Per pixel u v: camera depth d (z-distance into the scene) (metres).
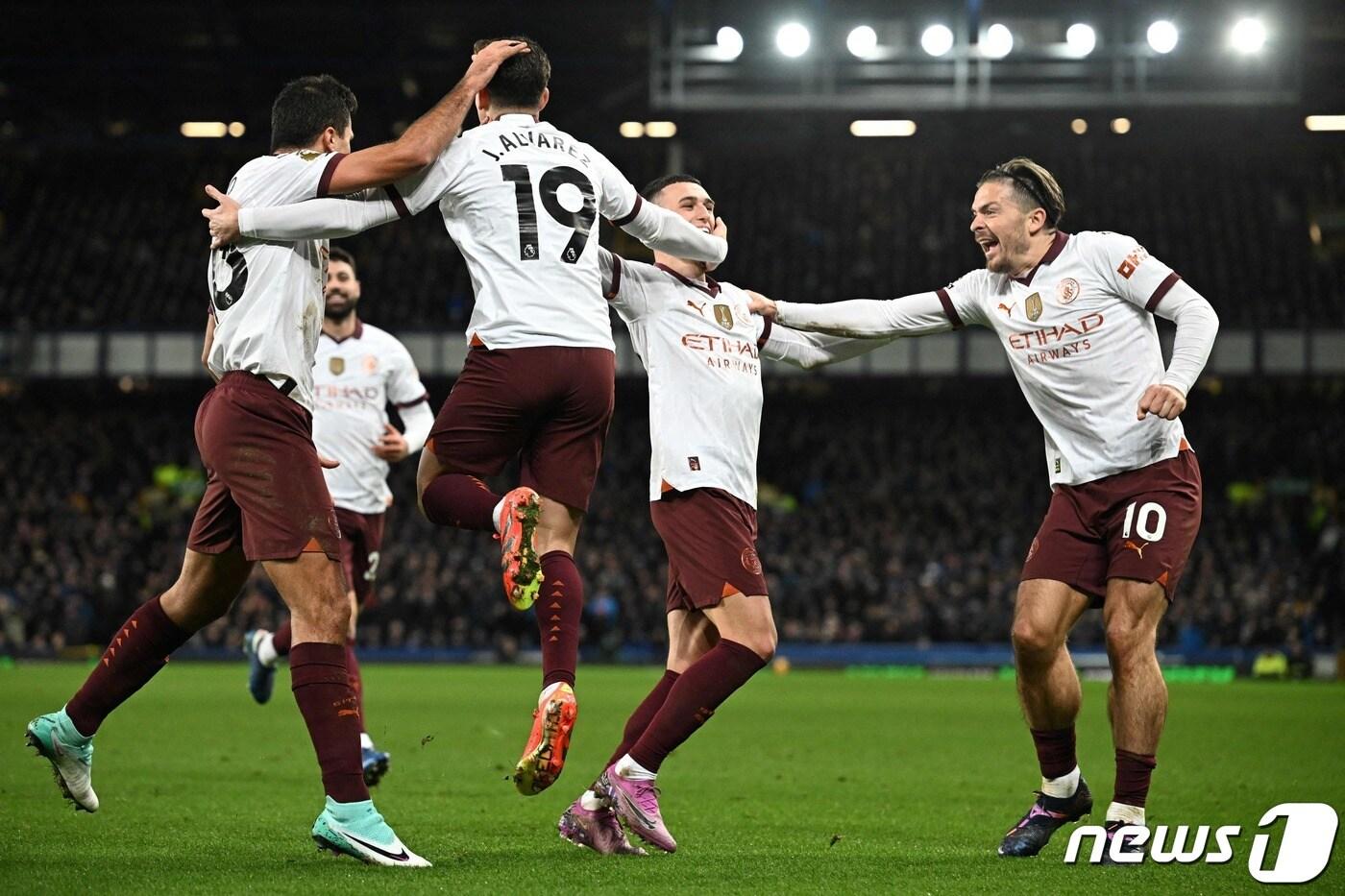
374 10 34.41
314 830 5.04
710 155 41.28
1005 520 32.47
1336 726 13.66
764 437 36.53
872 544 31.52
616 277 5.95
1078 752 10.98
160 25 35.53
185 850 5.43
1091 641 26.97
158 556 31.00
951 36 30.11
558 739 4.99
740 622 5.66
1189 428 35.31
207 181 41.03
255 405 5.15
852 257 37.84
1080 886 4.78
